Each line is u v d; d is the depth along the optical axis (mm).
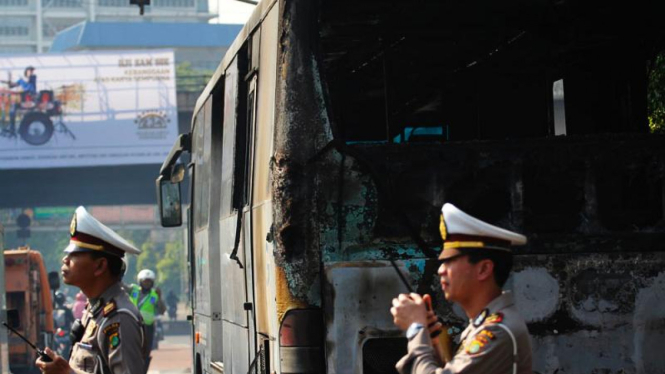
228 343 15438
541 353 11531
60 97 96312
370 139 17656
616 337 11586
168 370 46562
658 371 11594
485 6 14156
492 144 11828
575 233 11773
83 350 10047
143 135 96688
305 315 11469
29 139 96125
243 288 13836
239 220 13922
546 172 11844
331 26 14672
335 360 11375
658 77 16125
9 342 41375
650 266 11711
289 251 11539
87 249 10055
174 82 96688
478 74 16484
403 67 16578
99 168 106625
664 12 14289
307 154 11680
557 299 11602
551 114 16344
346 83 17062
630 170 11875
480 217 11812
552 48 15523
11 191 116125
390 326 11398
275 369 11781
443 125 17734
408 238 11664
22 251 42406
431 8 14133
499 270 7613
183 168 21688
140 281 35156
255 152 13000
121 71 96625
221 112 17391
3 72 96188
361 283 11453
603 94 15438
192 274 20859
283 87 11789
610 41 15109
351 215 11641
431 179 11805
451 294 7660
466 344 7508
